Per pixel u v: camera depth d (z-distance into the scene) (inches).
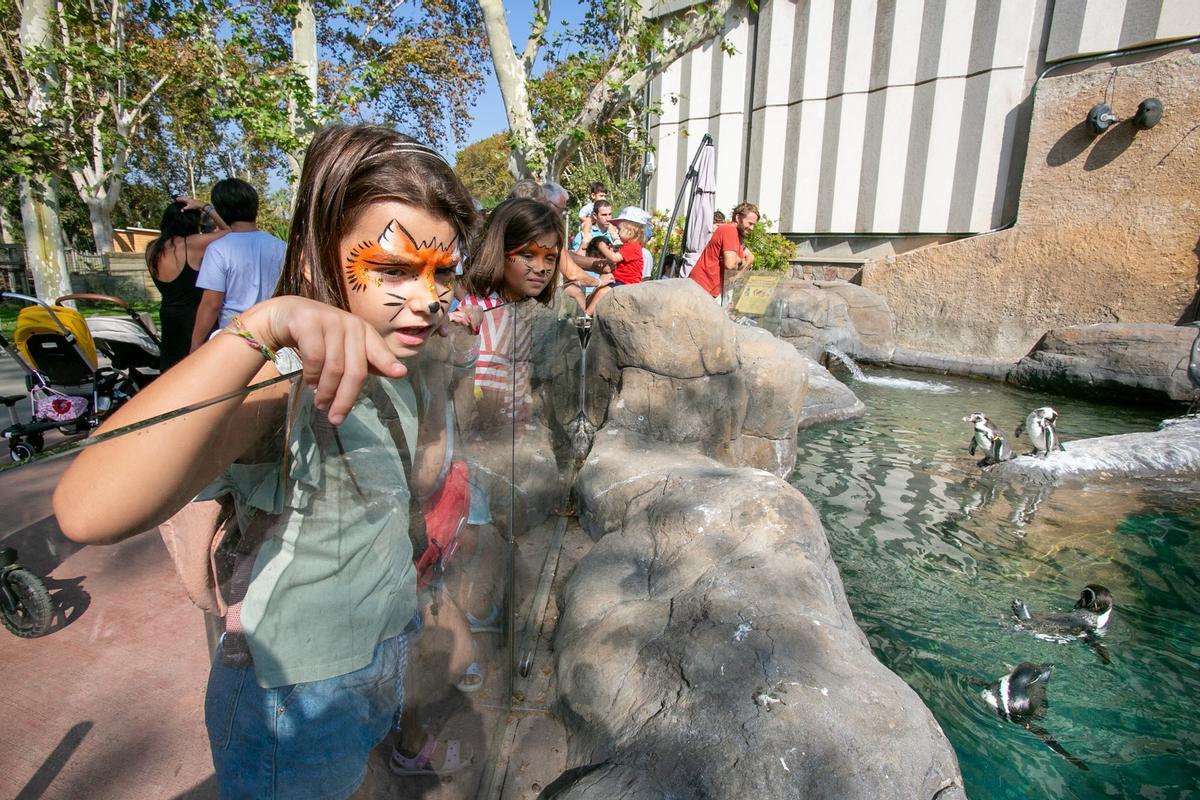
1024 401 382.9
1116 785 105.8
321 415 36.5
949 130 486.3
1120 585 166.9
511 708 89.3
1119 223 421.7
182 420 28.0
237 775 34.2
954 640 143.2
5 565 23.4
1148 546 186.1
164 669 29.7
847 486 229.9
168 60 597.0
